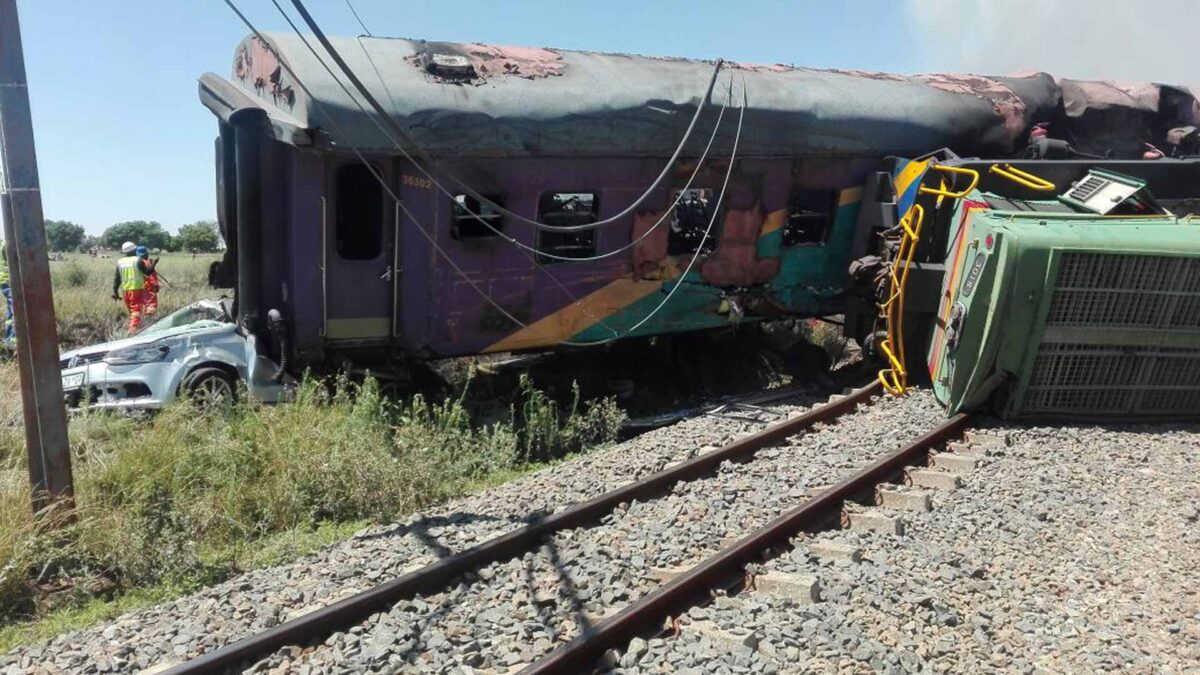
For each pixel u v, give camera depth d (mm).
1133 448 8383
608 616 5016
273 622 5035
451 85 9305
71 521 6289
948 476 7383
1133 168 10781
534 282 10070
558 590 5344
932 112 12078
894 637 4824
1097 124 13078
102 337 13484
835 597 5250
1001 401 9180
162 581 5984
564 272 10242
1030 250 8617
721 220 11125
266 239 9328
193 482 7133
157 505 6559
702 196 11617
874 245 11719
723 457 8062
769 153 11094
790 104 11164
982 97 12641
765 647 4660
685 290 11086
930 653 4668
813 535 6297
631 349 12453
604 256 10414
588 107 9859
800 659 4574
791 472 7676
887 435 8648
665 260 10875
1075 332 8805
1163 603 5375
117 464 7152
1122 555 6059
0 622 5465
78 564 6055
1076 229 8898
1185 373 9133
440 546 6129
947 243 10242
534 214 9883
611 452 8562
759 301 11648
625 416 9953
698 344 12633
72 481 6406
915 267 10242
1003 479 7480
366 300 9336
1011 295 8703
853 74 12812
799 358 12789
